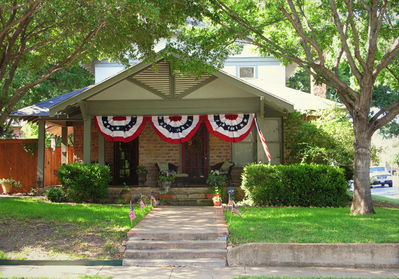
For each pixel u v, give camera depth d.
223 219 12.03
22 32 13.16
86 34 13.89
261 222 11.27
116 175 19.84
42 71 25.91
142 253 9.37
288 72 25.92
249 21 13.82
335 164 17.00
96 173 15.76
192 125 15.98
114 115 16.02
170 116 16.06
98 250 9.52
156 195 16.59
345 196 15.02
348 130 17.41
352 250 8.90
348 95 12.95
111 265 9.01
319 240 9.27
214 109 15.76
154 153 19.12
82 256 9.20
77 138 20.58
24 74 24.56
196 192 16.53
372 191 30.41
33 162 19.38
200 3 11.91
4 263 8.90
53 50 15.01
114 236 10.30
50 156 21.23
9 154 19.47
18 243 9.88
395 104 12.49
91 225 11.30
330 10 14.09
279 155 18.89
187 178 18.59
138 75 15.80
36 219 12.05
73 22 12.22
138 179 18.69
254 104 15.62
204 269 8.76
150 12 10.51
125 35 12.88
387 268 8.77
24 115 17.95
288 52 13.48
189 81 15.80
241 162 18.91
